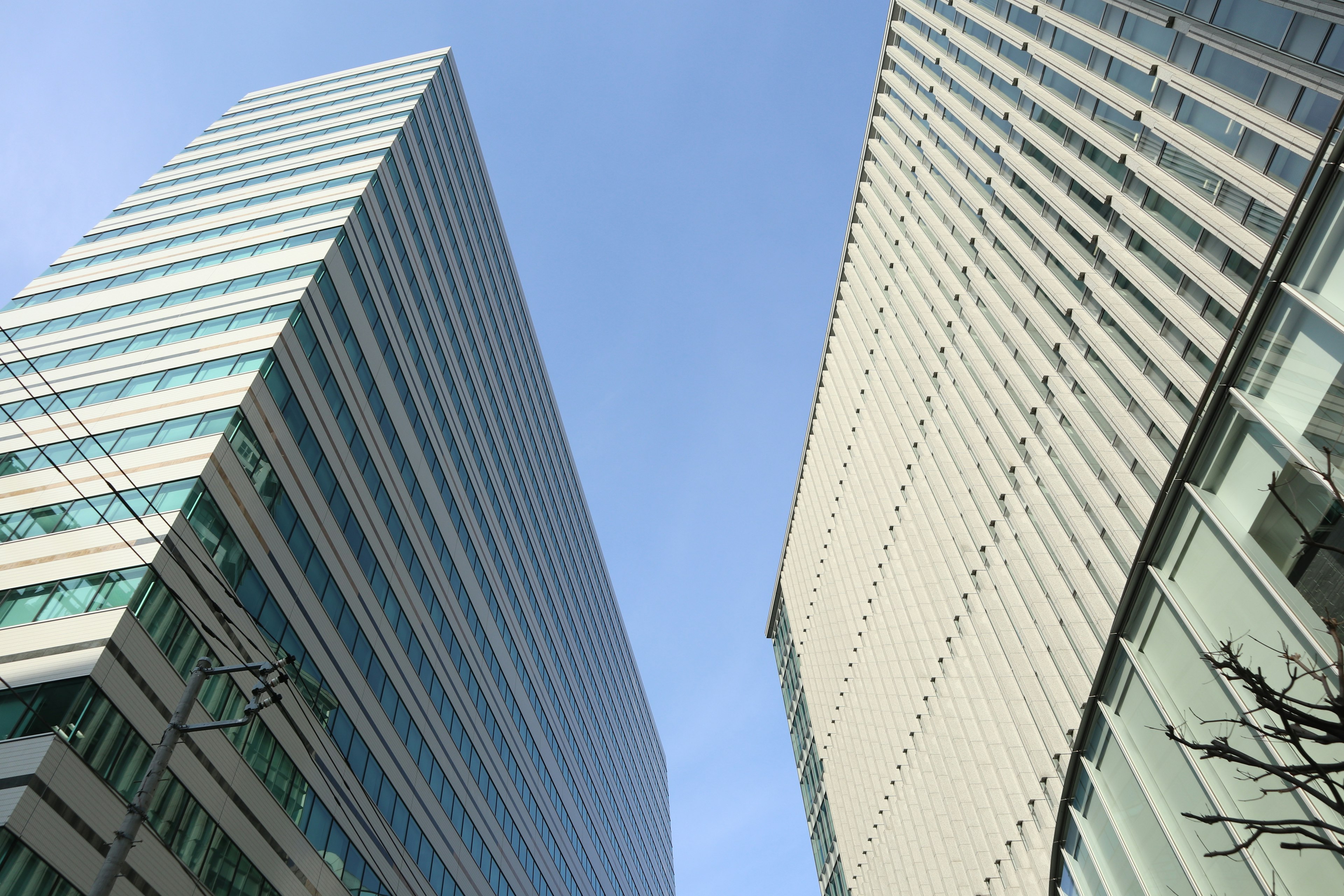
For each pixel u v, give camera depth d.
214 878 24.30
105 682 21.67
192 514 26.28
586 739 80.00
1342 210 13.63
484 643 53.69
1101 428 33.88
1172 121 29.66
